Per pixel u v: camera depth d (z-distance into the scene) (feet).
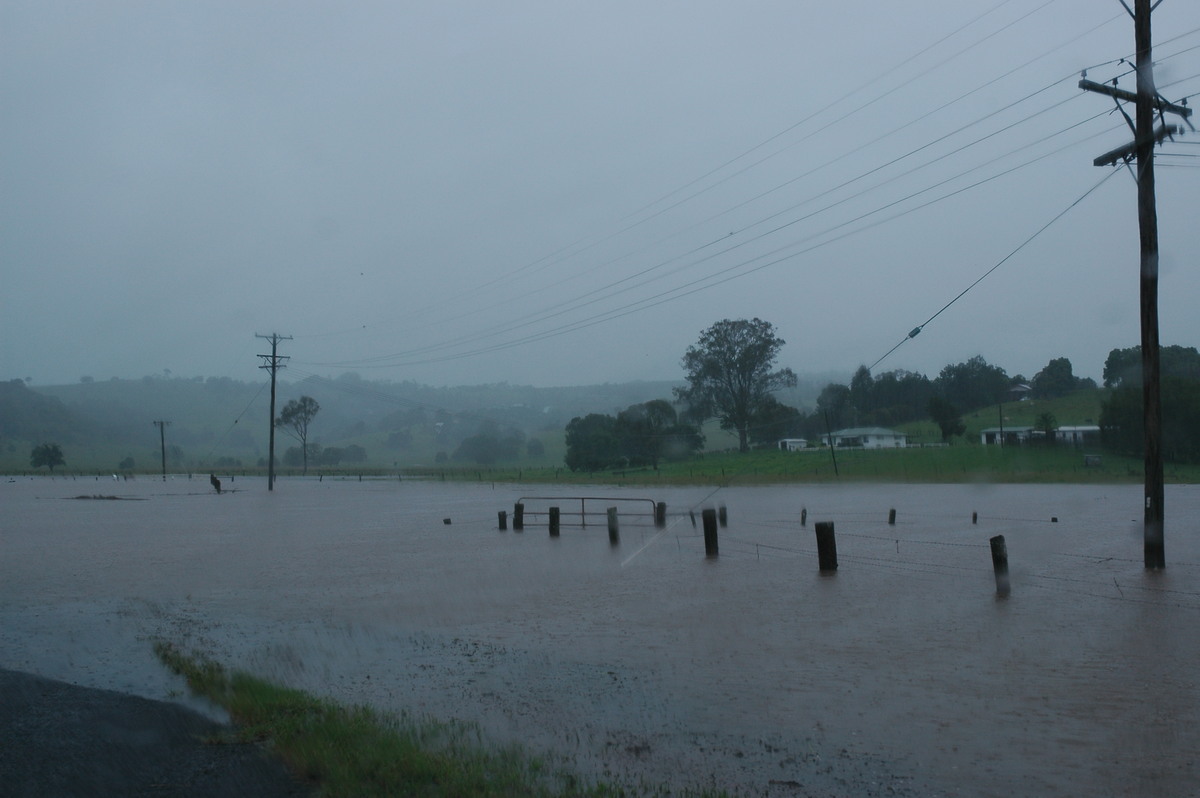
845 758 28.89
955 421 258.16
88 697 36.42
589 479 256.73
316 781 26.17
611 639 47.11
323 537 109.19
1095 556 75.87
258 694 35.14
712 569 73.20
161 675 40.29
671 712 33.99
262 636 49.26
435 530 117.29
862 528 103.65
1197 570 67.21
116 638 49.42
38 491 253.85
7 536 114.73
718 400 286.25
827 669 40.14
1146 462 67.21
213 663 41.91
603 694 36.55
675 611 54.75
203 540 106.93
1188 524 103.24
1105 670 39.17
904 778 27.20
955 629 48.01
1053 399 312.50
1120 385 274.57
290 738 29.35
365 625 52.13
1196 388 201.87
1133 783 26.66
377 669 41.27
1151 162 64.44
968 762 28.45
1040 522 107.24
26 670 41.91
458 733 31.14
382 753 27.71
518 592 63.46
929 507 133.69
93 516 151.64
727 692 36.65
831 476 216.74
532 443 431.43
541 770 27.25
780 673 39.55
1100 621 49.44
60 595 65.36
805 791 26.07
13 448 575.38
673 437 285.02
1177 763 28.17
